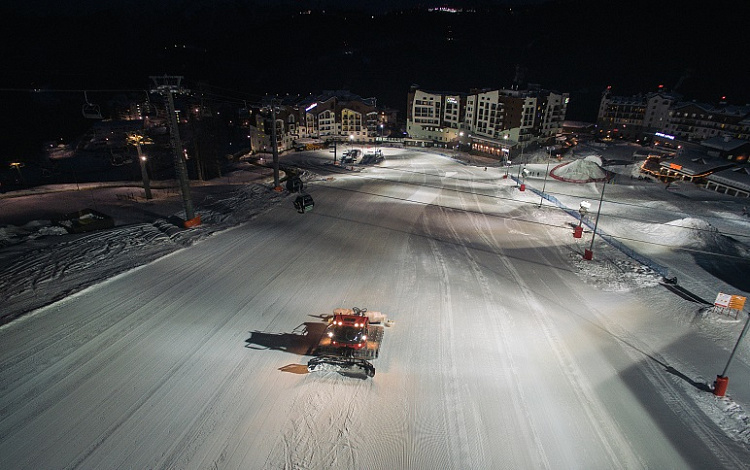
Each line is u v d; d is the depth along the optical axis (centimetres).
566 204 4325
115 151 9425
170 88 2630
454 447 1255
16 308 1853
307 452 1217
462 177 5700
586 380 1581
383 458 1208
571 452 1258
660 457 1252
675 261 2822
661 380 1594
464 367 1622
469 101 9169
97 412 1332
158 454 1192
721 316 2011
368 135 9706
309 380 1509
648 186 5425
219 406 1374
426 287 2270
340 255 2658
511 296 2219
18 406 1342
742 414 1429
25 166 8438
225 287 2164
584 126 10681
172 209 3547
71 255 2406
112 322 1808
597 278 2480
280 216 3412
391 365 1614
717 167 6044
